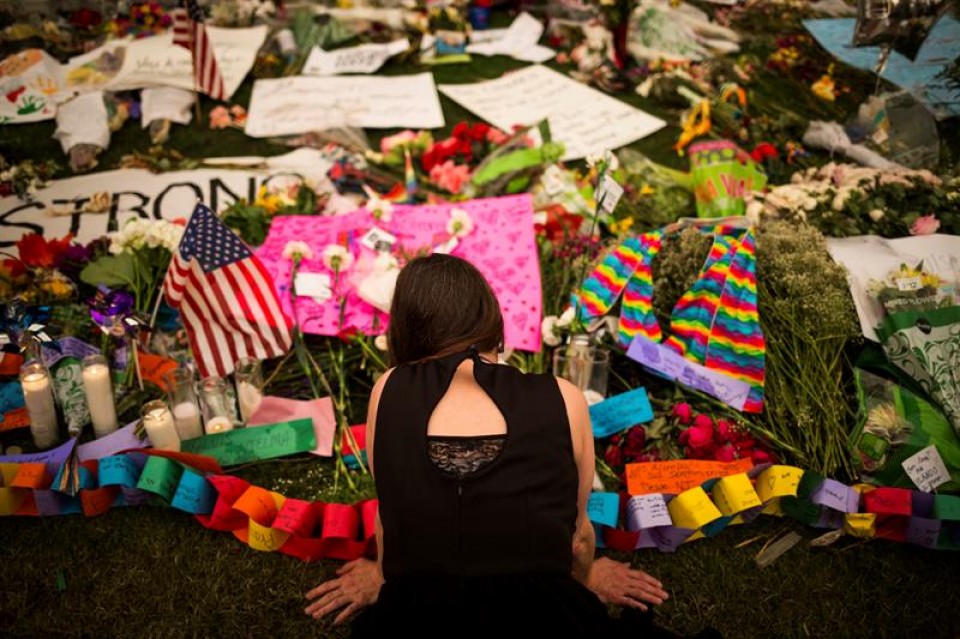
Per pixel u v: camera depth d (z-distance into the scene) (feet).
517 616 5.55
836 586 8.16
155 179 14.26
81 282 11.46
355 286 11.05
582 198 12.87
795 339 9.87
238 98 16.83
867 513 8.43
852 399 9.90
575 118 16.01
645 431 9.27
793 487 8.32
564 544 5.74
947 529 8.41
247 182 14.17
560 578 5.74
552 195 12.92
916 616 7.88
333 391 10.43
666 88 16.53
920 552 8.52
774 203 12.30
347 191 14.01
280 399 9.76
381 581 7.88
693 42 17.76
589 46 17.75
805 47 17.54
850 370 10.34
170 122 15.88
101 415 9.55
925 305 10.25
